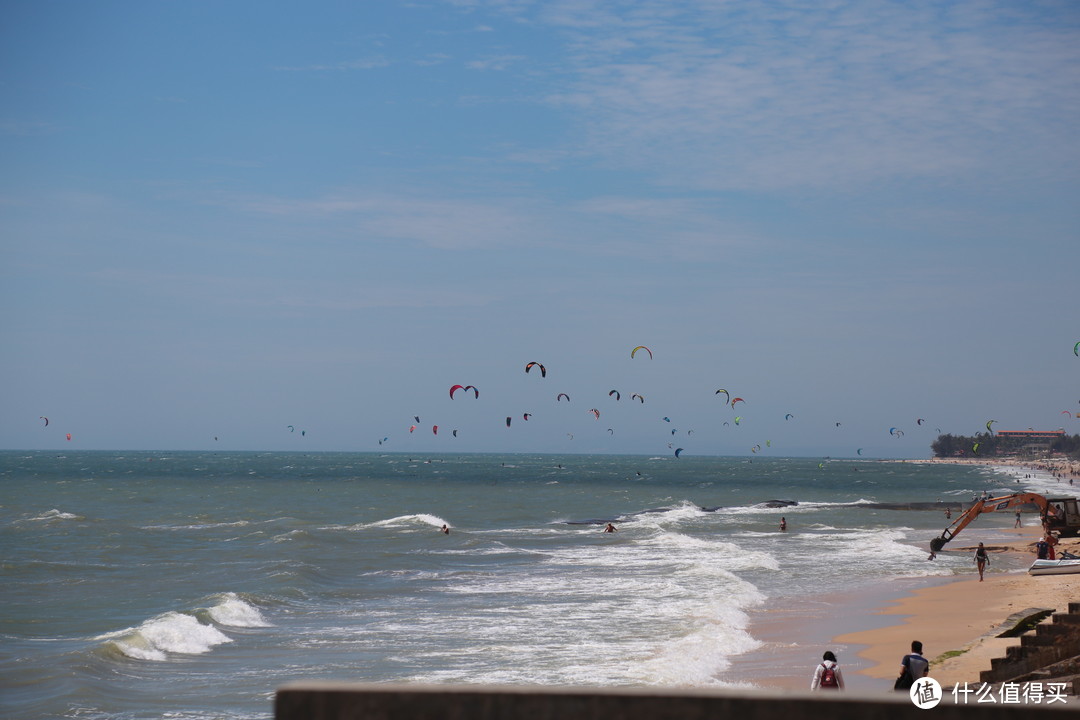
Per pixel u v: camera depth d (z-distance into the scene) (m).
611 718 4.51
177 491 125.06
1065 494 124.00
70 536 62.06
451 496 122.31
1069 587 36.53
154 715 20.36
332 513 89.19
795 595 37.53
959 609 33.50
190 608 31.44
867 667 24.50
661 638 27.61
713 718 4.48
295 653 26.11
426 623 30.38
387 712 4.57
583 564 46.94
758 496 131.25
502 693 4.58
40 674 23.27
